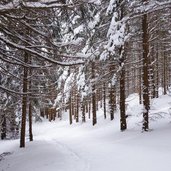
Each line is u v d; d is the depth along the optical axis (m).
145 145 15.84
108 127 29.86
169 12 19.42
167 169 10.42
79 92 24.27
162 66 47.22
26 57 17.17
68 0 7.79
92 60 18.28
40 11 8.09
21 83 21.91
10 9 6.87
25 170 13.84
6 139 35.41
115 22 17.62
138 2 18.05
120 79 22.61
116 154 14.30
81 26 16.55
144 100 19.53
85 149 17.47
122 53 20.30
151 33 20.45
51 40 8.65
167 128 18.69
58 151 18.27
